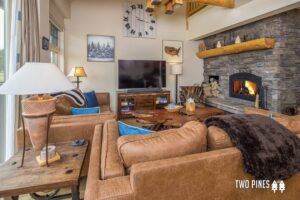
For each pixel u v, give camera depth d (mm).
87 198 881
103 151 1255
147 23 5422
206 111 3559
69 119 2068
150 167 962
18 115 2213
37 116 1305
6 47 2197
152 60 5250
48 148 1449
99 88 5191
